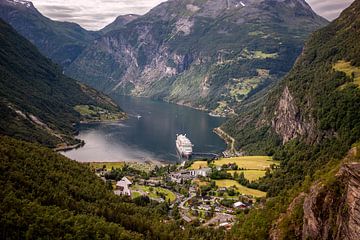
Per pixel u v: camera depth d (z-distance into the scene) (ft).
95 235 544.62
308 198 440.45
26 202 553.64
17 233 501.97
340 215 369.30
